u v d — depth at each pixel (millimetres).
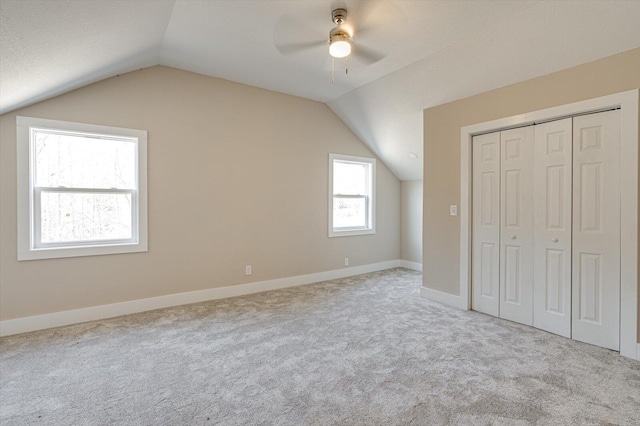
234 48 3111
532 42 2645
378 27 2684
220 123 3912
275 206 4375
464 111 3486
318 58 3311
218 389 1988
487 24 2619
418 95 3801
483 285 3402
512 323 3096
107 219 3330
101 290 3221
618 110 2457
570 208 2730
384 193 5652
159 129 3516
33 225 2959
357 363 2309
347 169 5281
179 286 3662
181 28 2748
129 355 2430
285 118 4438
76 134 3129
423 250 3963
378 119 4570
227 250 3986
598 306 2574
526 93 2959
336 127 4984
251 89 4133
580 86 2609
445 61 3197
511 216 3156
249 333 2848
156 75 3488
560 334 2797
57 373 2168
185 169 3682
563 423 1668
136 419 1713
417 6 2389
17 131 2832
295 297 3965
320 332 2871
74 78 2777
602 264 2551
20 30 1749
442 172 3729
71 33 2061
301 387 2008
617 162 2469
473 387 1997
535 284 2977
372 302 3756
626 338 2396
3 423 1678
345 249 5141
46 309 2967
